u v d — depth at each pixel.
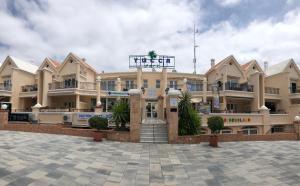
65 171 7.14
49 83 27.92
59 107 28.58
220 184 6.65
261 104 28.88
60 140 13.07
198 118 14.68
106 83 29.80
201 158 9.82
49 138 13.66
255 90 28.41
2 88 29.98
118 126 14.72
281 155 10.48
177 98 13.73
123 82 29.62
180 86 28.92
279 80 32.19
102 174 7.27
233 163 8.99
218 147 12.41
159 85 28.78
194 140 13.50
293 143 14.45
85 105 28.14
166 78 27.16
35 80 33.28
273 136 15.86
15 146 10.53
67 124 19.80
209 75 31.33
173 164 8.80
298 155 10.48
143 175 7.41
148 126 15.57
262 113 23.67
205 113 20.95
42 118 21.02
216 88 27.06
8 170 6.60
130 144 12.81
